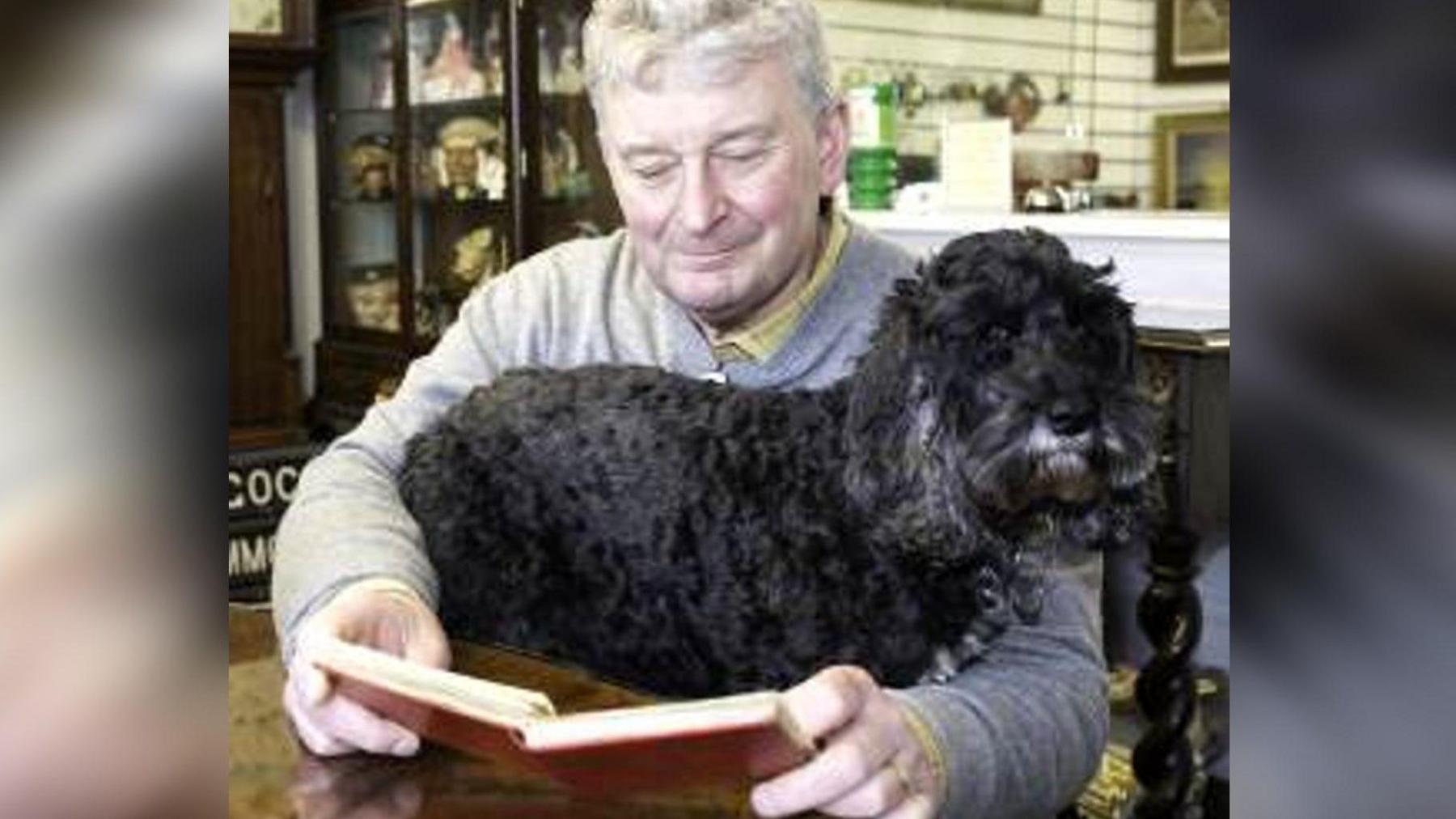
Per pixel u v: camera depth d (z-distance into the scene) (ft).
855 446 4.33
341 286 17.25
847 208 12.03
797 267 4.91
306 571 4.28
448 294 15.38
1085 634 4.48
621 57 4.56
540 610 4.76
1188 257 9.41
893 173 12.31
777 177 4.66
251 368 16.55
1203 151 15.51
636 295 5.41
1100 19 15.66
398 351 16.22
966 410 4.31
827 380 5.08
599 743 2.84
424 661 3.99
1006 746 3.81
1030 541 4.40
